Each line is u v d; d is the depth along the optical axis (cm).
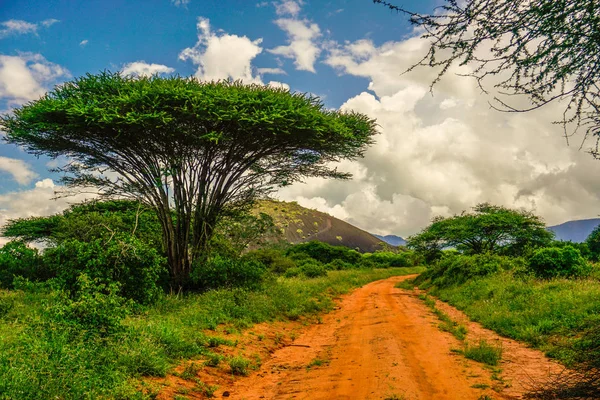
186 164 1625
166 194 1634
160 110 1362
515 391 611
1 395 455
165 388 621
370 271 4650
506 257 2227
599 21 321
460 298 1741
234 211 1822
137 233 1742
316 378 725
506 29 334
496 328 1129
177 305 1268
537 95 358
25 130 1438
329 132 1529
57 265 1203
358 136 1656
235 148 1569
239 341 978
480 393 603
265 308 1337
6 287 1431
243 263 1791
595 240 3102
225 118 1356
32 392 474
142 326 848
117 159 1594
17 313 970
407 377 689
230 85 1501
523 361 795
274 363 866
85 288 795
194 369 716
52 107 1312
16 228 2556
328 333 1195
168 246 1633
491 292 1590
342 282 2862
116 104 1329
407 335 1072
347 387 653
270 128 1354
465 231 3372
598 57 335
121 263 1192
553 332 960
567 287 1388
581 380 504
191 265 1648
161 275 1588
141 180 1636
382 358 832
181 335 870
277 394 651
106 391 539
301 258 5022
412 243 3953
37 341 612
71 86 1416
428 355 850
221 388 684
